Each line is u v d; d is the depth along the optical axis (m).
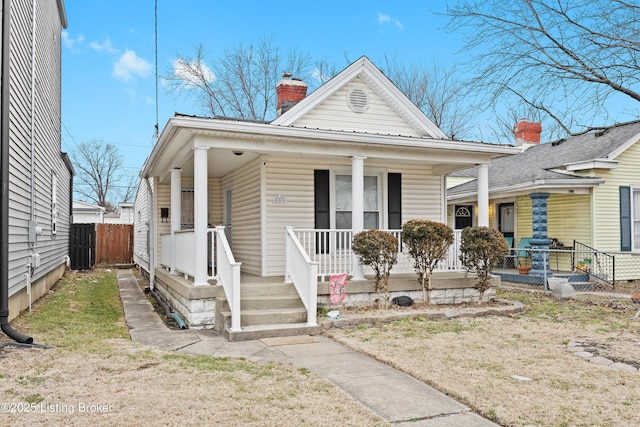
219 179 12.72
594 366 5.21
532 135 18.97
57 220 13.91
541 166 14.66
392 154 9.16
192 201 13.03
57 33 14.86
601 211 13.01
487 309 8.41
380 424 3.64
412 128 10.76
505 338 6.56
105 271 18.69
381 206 10.52
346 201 10.18
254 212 9.92
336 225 10.05
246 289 7.80
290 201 9.67
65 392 4.12
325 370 5.13
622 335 6.76
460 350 5.89
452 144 9.28
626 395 4.30
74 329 6.91
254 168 9.91
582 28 10.75
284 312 7.29
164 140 8.37
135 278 16.22
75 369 4.76
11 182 7.04
